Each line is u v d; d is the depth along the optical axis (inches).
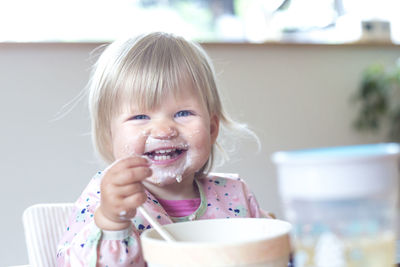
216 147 48.2
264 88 90.7
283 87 92.3
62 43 75.8
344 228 14.7
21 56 74.2
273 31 93.2
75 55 76.5
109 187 24.8
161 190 37.5
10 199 73.4
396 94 101.4
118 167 24.9
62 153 75.9
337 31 98.0
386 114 100.2
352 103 98.7
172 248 18.3
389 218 15.2
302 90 94.0
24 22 76.4
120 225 25.7
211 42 86.3
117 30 82.9
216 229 25.3
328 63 96.7
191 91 36.9
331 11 97.5
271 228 24.0
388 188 14.9
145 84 35.5
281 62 92.3
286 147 92.1
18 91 74.1
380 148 16.2
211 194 39.5
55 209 39.6
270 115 91.0
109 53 38.9
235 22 91.9
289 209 15.6
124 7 83.9
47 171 75.2
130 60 36.6
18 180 73.8
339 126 97.4
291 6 94.7
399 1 102.3
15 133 73.9
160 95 35.6
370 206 14.6
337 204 14.6
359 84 99.0
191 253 18.0
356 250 14.6
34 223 38.3
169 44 38.6
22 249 73.4
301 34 94.9
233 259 17.9
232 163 85.9
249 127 89.0
